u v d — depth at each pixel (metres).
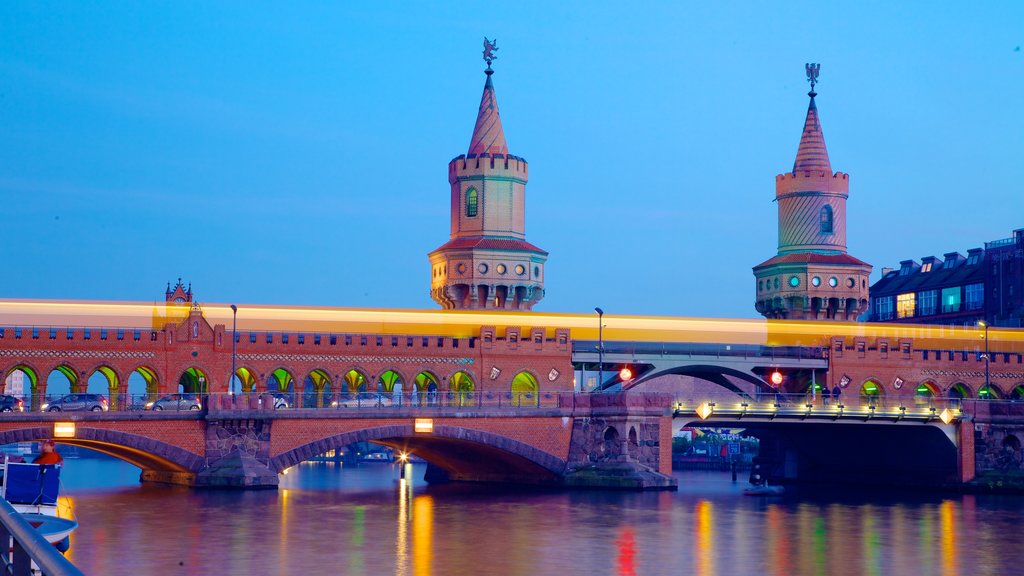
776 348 139.00
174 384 111.75
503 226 144.00
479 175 143.62
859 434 127.44
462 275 141.00
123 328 112.19
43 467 50.19
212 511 83.12
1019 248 181.75
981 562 64.12
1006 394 144.38
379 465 192.00
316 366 117.69
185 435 98.31
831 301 153.62
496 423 107.31
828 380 139.50
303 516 81.44
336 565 59.81
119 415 95.25
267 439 100.25
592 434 109.81
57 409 97.69
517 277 141.88
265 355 115.69
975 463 117.25
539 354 128.00
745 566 61.84
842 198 157.12
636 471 107.62
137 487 105.69
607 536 72.56
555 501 95.69
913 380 141.38
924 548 69.44
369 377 119.88
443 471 131.25
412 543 68.25
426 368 122.44
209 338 113.75
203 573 56.88
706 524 80.06
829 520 84.62
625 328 139.50
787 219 156.62
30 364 106.25
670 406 110.38
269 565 59.47
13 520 18.53
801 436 132.88
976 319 189.00
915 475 121.69
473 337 126.88
